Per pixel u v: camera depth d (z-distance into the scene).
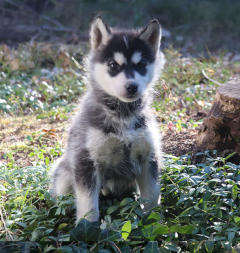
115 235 3.41
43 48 10.14
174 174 4.39
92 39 4.11
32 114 7.02
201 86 7.66
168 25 14.49
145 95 4.04
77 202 3.83
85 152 3.80
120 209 4.04
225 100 4.46
